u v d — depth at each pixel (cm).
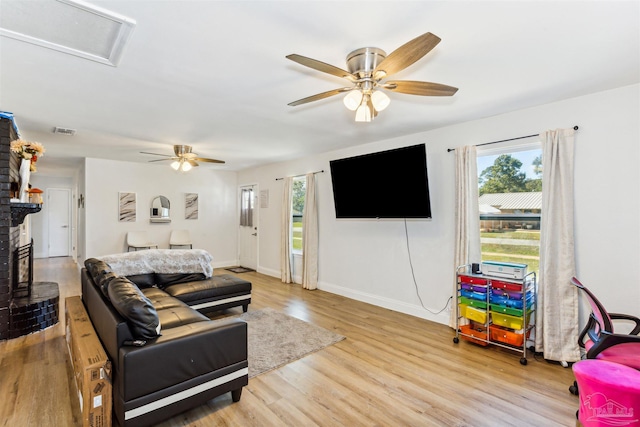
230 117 341
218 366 212
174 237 690
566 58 214
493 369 271
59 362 274
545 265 290
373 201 417
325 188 538
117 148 502
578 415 195
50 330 346
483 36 186
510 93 277
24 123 363
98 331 233
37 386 237
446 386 244
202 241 742
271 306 447
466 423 201
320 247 547
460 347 314
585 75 241
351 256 494
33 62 216
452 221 374
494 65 224
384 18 168
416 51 163
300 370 267
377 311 428
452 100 292
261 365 274
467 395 232
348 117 342
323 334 344
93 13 162
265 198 690
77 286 542
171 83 253
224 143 469
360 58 201
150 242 657
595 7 159
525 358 281
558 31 181
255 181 724
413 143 414
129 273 379
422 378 255
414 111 324
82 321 257
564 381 252
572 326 278
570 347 277
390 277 439
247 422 201
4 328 319
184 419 203
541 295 294
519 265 301
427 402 223
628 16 166
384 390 238
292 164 613
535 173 321
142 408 181
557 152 290
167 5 156
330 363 279
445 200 380
